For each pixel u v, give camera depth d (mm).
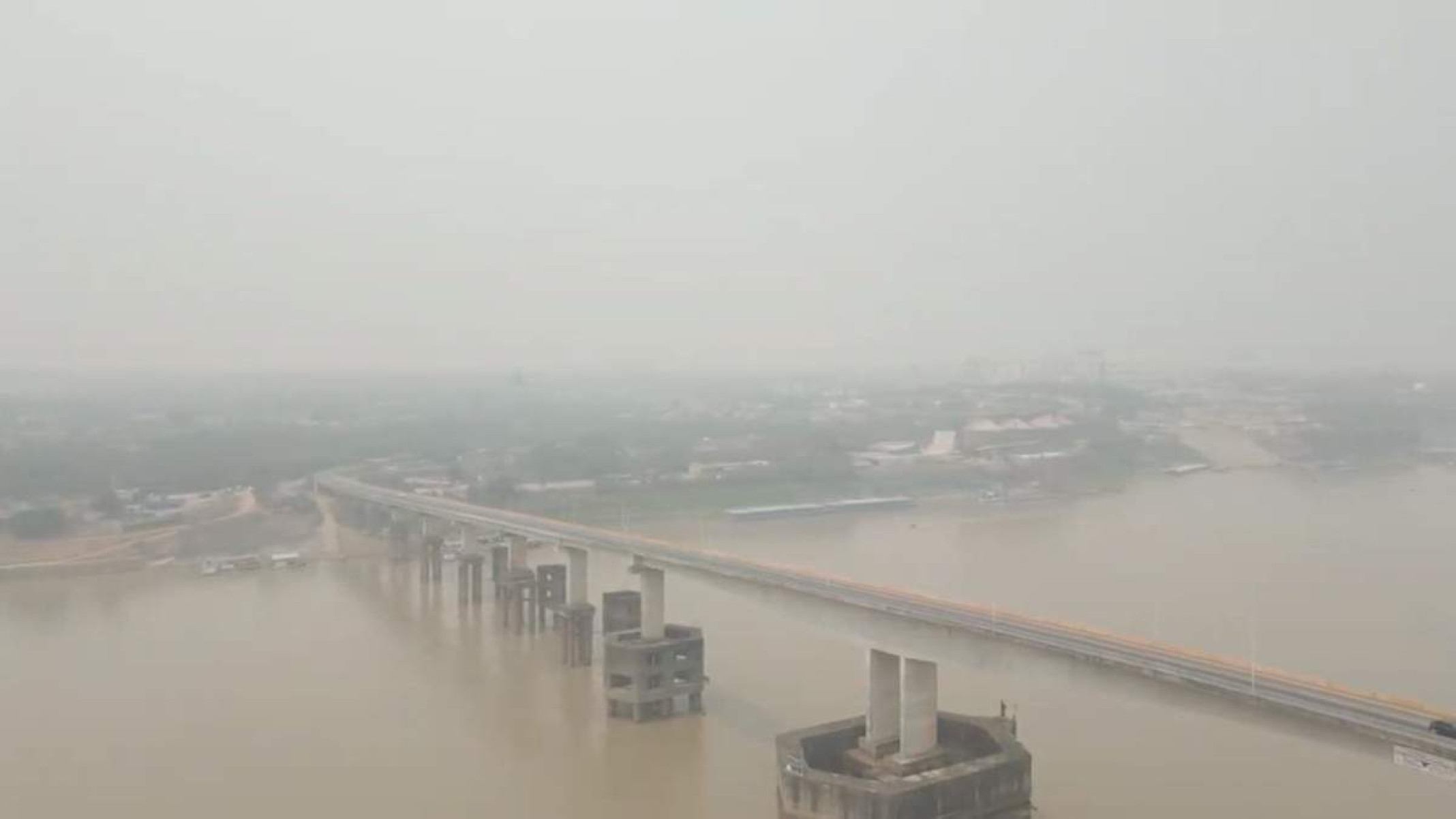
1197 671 54750
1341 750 47312
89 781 73562
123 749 80062
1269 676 53969
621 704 87125
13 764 76750
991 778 62844
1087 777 68438
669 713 86938
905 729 69188
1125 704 56500
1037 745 74438
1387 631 100875
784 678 95625
